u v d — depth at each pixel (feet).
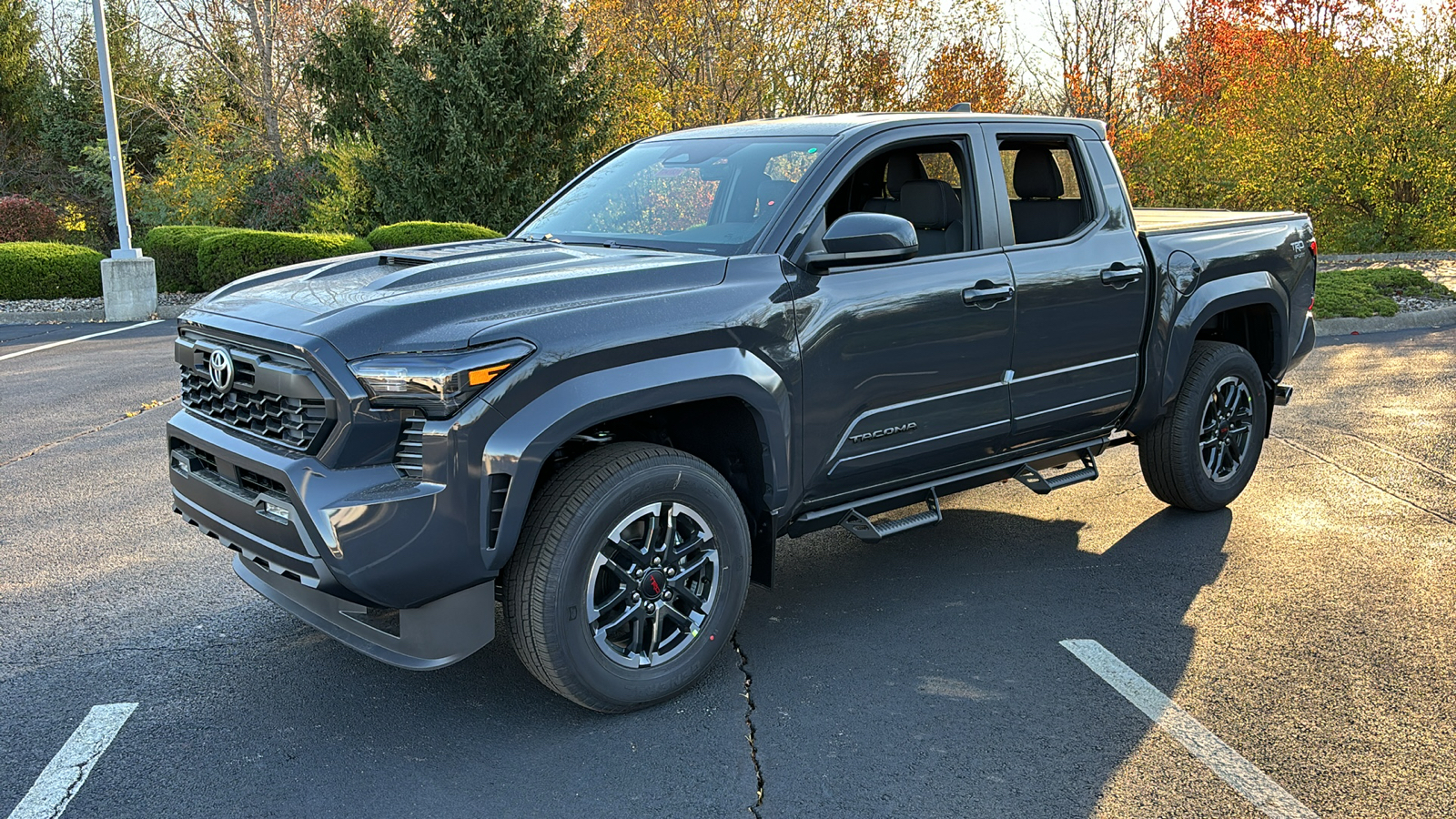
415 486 9.83
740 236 12.48
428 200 67.82
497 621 14.12
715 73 80.53
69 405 28.12
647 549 11.25
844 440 12.60
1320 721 11.25
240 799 9.94
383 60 79.30
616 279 11.07
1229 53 88.38
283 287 11.75
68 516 18.58
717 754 10.68
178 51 105.81
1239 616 13.98
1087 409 15.33
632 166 15.25
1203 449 17.76
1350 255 61.36
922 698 11.84
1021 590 15.02
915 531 17.67
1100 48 92.32
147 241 57.06
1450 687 11.96
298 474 9.86
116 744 10.94
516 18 68.13
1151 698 11.78
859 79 81.35
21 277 52.90
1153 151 70.38
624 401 10.53
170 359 35.94
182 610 14.49
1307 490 19.53
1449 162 60.49
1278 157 63.52
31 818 9.63
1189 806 9.73
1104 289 15.03
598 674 11.00
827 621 14.03
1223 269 16.88
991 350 13.80
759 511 12.38
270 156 85.66
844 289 12.37
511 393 9.95
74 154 101.45
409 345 9.80
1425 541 16.75
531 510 10.75
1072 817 9.57
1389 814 9.61
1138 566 15.87
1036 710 11.55
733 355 11.36
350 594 9.97
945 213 14.49
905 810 9.68
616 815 9.64
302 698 11.95
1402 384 28.84
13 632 13.76
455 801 9.89
